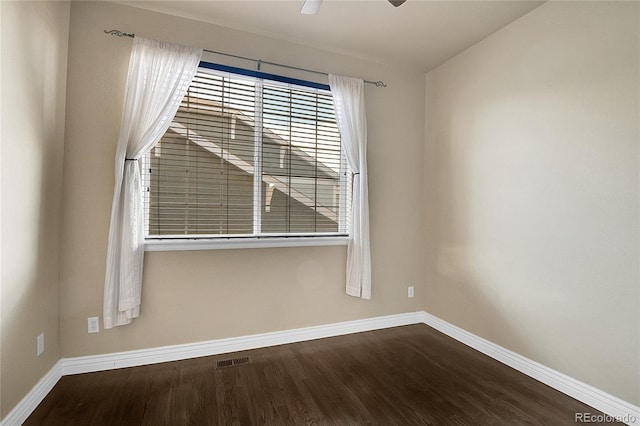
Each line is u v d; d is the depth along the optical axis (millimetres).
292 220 2650
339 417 1655
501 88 2326
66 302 1990
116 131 2080
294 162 2650
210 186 2387
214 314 2342
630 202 1613
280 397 1824
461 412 1710
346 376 2072
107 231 2068
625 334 1632
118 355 2104
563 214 1913
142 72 2066
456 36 2451
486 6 2070
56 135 1895
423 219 3088
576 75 1848
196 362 2221
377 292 2916
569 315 1878
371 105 2859
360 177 2666
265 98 2537
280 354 2373
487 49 2449
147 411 1675
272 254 2518
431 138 3025
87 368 2035
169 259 2225
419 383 1998
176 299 2242
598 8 1739
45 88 1767
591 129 1774
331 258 2725
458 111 2717
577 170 1842
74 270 2004
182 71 2154
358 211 2680
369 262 2672
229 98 2426
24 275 1606
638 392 1582
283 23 2318
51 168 1854
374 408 1735
